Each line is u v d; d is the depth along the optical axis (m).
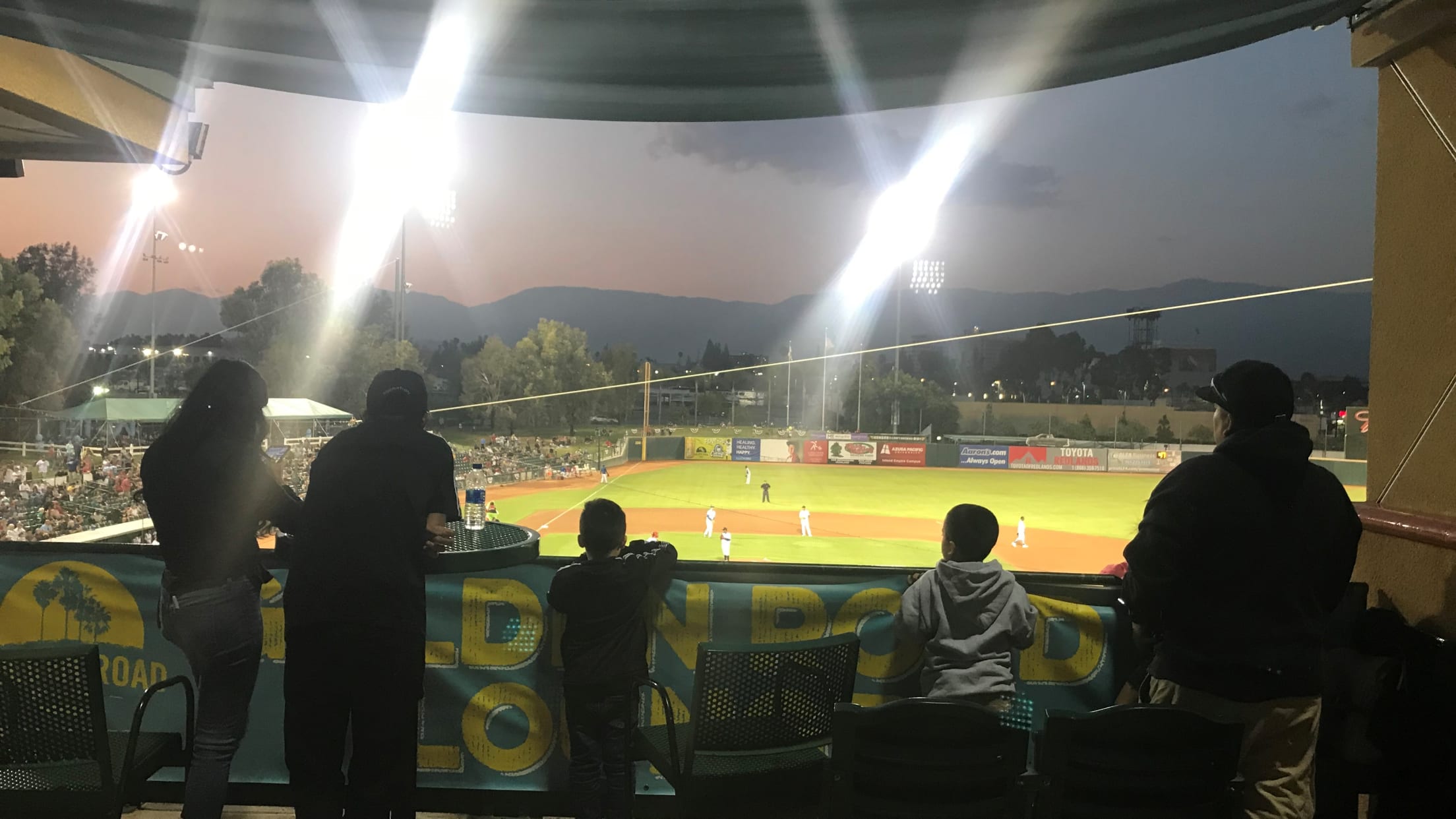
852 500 44.47
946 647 3.16
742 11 2.96
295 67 3.25
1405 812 3.34
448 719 3.85
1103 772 2.50
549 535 29.00
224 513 2.84
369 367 79.38
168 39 2.95
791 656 2.97
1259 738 2.84
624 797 3.31
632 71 3.27
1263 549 2.76
